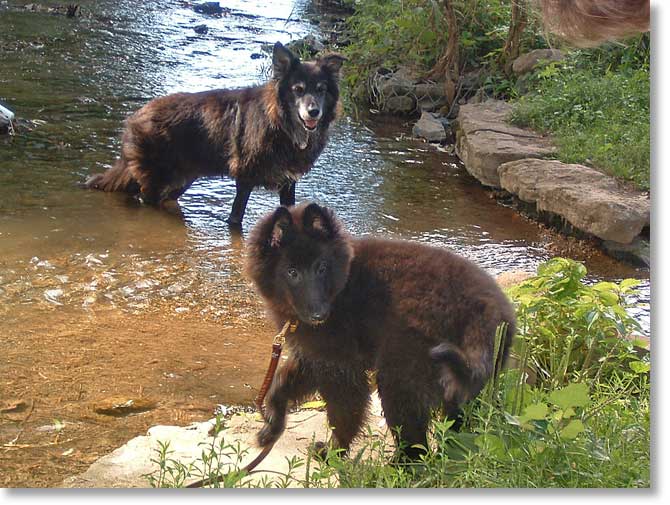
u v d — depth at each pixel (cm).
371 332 464
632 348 524
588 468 392
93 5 1861
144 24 1744
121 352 612
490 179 1024
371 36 1448
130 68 1416
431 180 1058
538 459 392
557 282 534
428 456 426
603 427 447
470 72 1366
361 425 477
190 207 936
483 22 1379
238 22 1831
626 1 194
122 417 530
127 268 759
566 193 888
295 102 868
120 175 937
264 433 478
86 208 892
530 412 394
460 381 399
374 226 895
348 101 1336
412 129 1266
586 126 1092
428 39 1355
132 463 457
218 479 401
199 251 813
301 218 477
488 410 421
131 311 680
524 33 1355
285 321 486
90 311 673
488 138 1072
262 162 882
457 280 448
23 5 1788
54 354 601
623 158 976
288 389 483
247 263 489
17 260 752
